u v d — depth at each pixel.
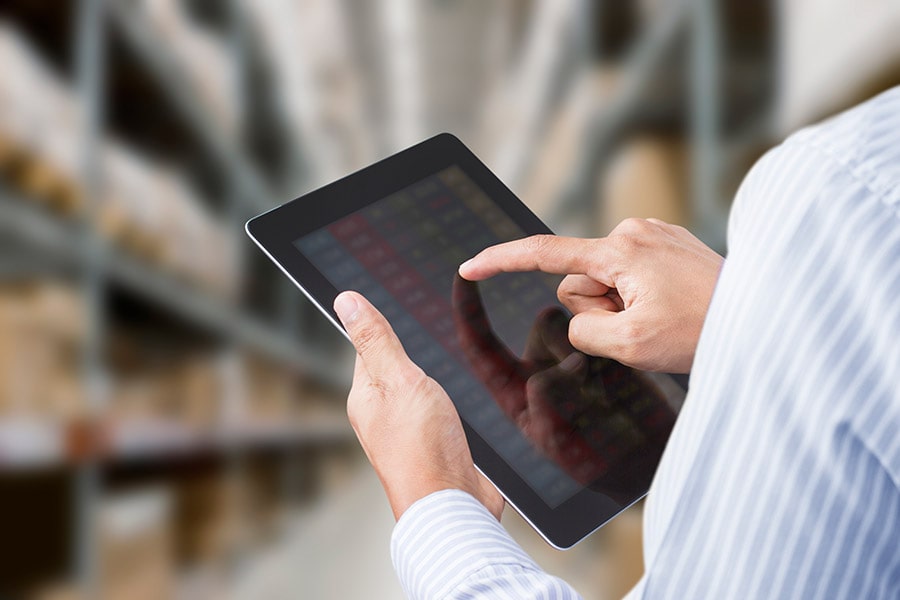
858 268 0.56
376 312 0.94
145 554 4.07
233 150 5.32
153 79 4.88
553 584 0.73
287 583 4.75
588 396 1.06
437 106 6.35
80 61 3.81
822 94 3.72
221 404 5.27
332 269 1.07
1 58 3.62
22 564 3.49
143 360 5.16
